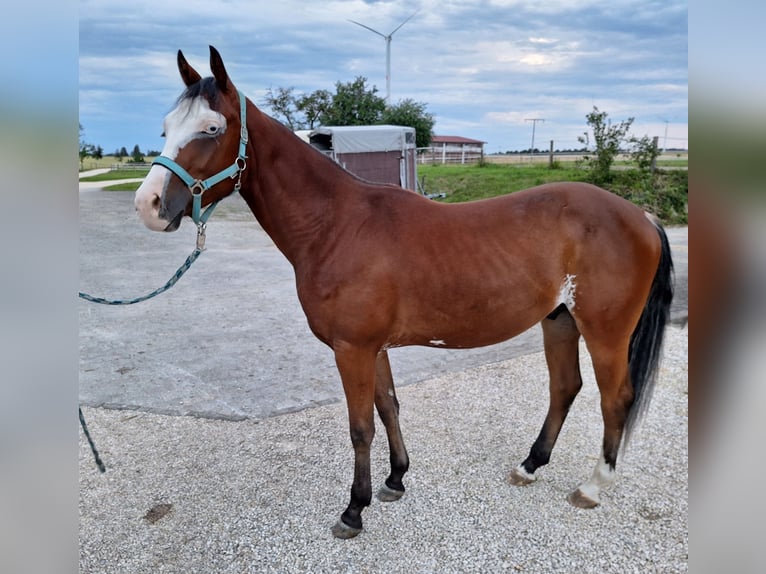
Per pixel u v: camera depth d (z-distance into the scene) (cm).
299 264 226
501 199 236
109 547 228
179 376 406
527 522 239
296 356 448
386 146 1304
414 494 262
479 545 226
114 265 777
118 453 301
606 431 244
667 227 1065
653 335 243
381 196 228
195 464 289
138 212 189
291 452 300
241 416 343
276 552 224
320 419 338
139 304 596
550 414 265
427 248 216
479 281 218
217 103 198
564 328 253
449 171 1761
